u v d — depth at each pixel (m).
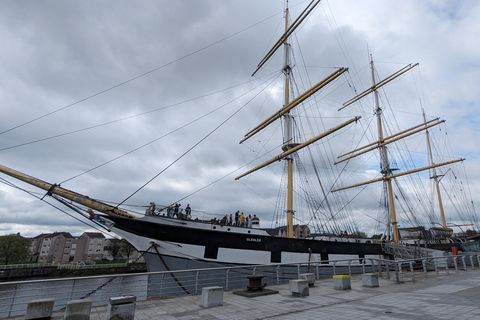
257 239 20.67
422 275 17.06
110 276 8.94
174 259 18.59
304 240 22.77
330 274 23.08
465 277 15.12
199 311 8.95
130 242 18.91
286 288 13.08
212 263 18.97
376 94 49.47
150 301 10.49
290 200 28.86
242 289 12.41
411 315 7.21
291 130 32.19
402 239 43.34
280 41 35.28
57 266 60.16
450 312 7.34
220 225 20.44
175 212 20.42
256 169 34.75
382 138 46.53
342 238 30.53
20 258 77.56
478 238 42.91
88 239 96.62
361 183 48.53
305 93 29.45
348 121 25.53
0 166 17.22
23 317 7.90
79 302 7.72
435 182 63.81
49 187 17.75
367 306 8.77
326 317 7.53
